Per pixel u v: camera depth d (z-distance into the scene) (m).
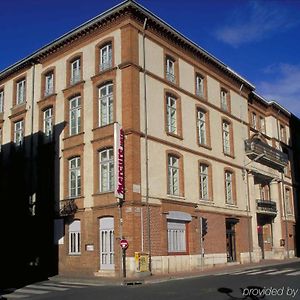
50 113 29.03
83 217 25.03
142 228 22.89
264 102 40.22
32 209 28.80
